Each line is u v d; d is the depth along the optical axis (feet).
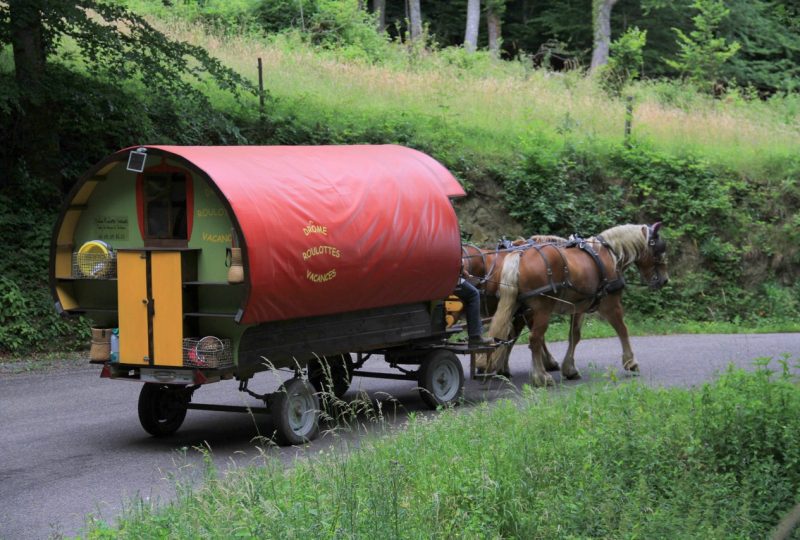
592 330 64.39
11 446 32.83
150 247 32.55
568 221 74.43
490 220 73.15
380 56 103.71
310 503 21.68
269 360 32.27
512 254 42.32
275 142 69.56
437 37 142.00
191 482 26.61
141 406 33.86
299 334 33.22
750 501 24.97
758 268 77.97
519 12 144.77
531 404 33.01
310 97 78.18
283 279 30.99
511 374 47.80
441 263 37.58
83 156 61.31
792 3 152.66
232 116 69.67
